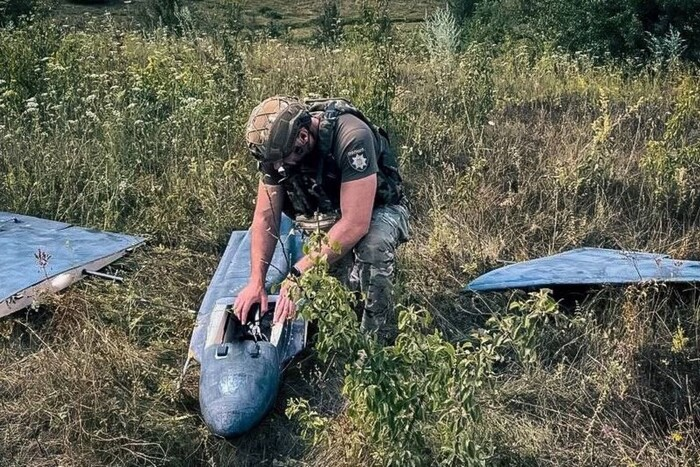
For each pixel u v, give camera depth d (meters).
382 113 7.68
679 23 14.38
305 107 4.19
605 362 4.37
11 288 4.89
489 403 4.04
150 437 3.94
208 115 7.45
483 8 18.75
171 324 4.89
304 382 4.37
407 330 3.24
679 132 7.94
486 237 5.96
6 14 11.74
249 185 6.41
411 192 6.75
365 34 11.77
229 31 11.76
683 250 5.78
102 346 4.47
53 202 6.44
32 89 8.49
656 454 3.76
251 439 4.00
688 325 4.62
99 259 5.43
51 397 4.13
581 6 15.12
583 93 9.88
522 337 3.29
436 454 3.59
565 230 6.05
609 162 6.88
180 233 6.09
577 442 3.91
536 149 7.69
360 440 3.65
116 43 10.37
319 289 3.23
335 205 4.38
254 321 4.28
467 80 9.09
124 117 7.32
